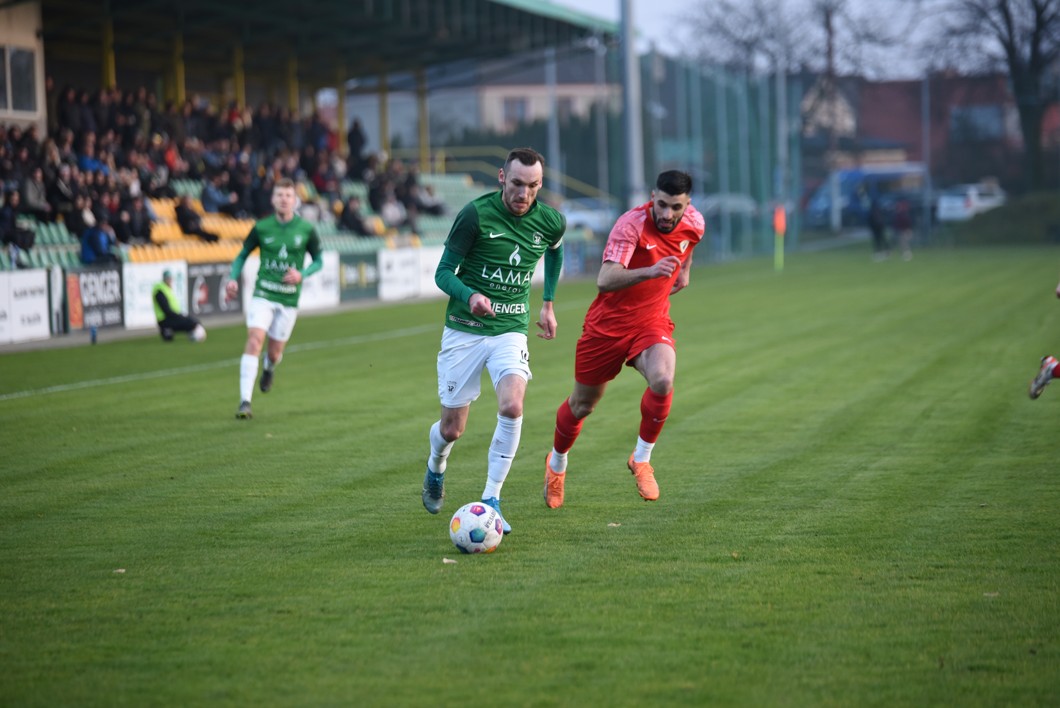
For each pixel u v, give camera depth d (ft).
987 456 53.26
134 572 36.24
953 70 342.85
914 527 40.70
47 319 118.62
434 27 199.93
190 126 169.27
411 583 34.63
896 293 155.33
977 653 28.43
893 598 32.71
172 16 180.86
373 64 238.48
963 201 341.62
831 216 374.43
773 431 60.85
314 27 194.39
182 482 50.14
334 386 81.76
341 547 39.01
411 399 74.95
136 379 86.43
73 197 132.77
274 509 44.91
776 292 164.14
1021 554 37.09
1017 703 25.44
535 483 49.24
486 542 37.78
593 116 278.05
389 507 45.06
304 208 170.81
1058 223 305.32
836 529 40.60
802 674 27.14
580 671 27.40
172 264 137.08
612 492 47.26
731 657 28.22
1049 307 128.47
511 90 448.65
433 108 432.25
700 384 78.18
